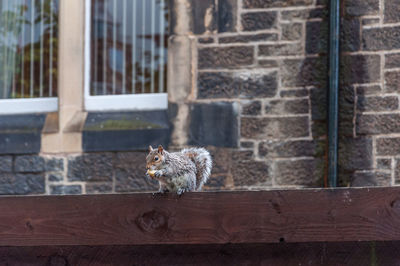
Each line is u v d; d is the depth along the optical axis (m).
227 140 9.32
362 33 9.14
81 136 9.64
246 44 9.46
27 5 10.75
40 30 10.65
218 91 9.45
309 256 4.50
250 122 9.32
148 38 10.35
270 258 4.53
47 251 4.70
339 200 4.41
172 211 4.54
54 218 4.61
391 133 8.96
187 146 9.40
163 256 4.63
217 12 9.57
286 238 4.41
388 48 9.07
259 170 9.23
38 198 4.65
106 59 10.38
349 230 4.37
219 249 4.59
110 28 10.44
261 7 9.48
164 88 10.20
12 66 10.62
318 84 9.25
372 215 4.37
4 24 10.75
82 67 10.00
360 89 9.07
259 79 9.38
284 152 9.21
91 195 4.62
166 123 9.57
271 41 9.41
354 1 9.18
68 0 10.09
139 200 4.58
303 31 9.35
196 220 4.51
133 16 10.43
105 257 4.66
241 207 4.49
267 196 4.48
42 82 10.52
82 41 10.05
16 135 9.80
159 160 5.28
